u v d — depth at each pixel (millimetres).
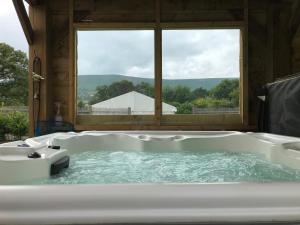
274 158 1973
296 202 639
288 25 4094
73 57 4188
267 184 676
